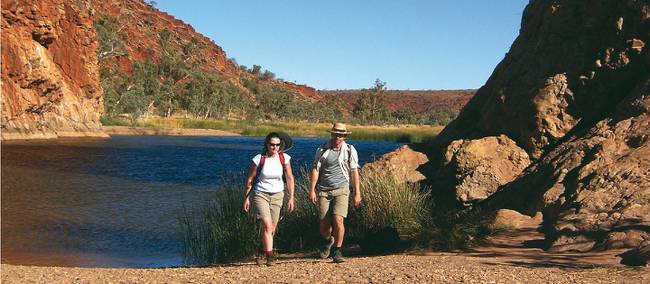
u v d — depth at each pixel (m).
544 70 11.22
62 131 46.88
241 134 75.81
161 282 5.76
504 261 6.83
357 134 65.94
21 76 42.66
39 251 9.90
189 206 15.16
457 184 10.82
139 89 85.19
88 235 11.23
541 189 9.33
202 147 45.31
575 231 7.46
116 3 168.75
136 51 149.50
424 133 69.31
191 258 9.46
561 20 11.21
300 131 80.81
